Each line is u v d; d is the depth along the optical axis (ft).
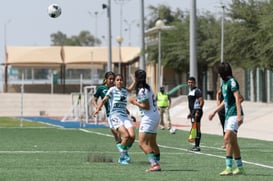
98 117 307.37
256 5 369.30
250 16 367.86
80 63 617.21
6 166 119.34
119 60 574.15
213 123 295.07
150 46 536.83
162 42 521.24
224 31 410.72
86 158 135.13
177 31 519.19
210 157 141.18
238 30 371.76
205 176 104.58
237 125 105.29
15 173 108.06
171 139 204.03
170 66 530.27
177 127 278.05
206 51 476.54
